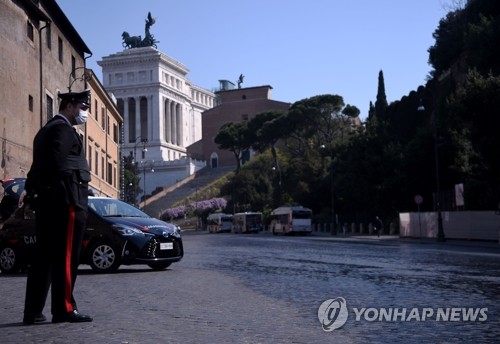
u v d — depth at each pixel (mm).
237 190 100500
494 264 17797
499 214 35500
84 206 6703
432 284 11523
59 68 35219
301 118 94062
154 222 15000
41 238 6625
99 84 46188
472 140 38250
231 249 29875
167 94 147250
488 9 54500
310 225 66000
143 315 7480
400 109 67812
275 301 8961
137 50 143625
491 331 6551
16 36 27547
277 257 21984
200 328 6570
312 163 80750
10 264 14938
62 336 6016
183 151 153250
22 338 5926
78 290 10422
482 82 34906
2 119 25672
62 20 35188
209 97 182375
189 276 13414
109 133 55219
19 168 27734
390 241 42656
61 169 6449
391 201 55719
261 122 108500
